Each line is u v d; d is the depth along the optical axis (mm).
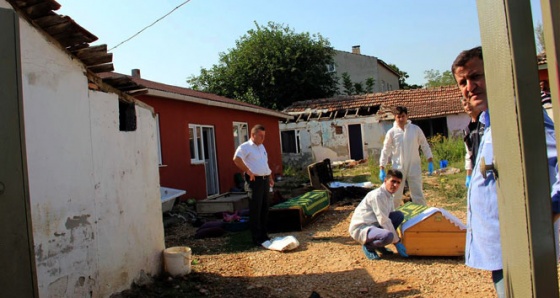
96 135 4133
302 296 4480
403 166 7180
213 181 13758
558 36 1271
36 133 3393
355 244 6508
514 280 1713
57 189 3566
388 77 43188
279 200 9898
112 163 4367
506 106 1532
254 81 33031
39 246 3330
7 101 2066
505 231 1854
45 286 3369
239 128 16078
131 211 4668
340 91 37688
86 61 4016
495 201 2244
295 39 32938
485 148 2312
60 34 3605
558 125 1315
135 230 4727
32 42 3414
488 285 4371
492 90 1744
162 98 11047
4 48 2068
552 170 1833
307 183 15961
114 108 4480
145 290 4566
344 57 37906
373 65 37750
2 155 2029
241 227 8156
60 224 3570
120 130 4672
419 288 4434
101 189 4148
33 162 3340
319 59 33188
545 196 1383
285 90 32531
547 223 1386
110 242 4230
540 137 1374
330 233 7398
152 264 5055
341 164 22188
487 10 1689
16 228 2062
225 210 9781
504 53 1479
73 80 3857
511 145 1528
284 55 32438
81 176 3869
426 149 7340
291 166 24328
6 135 2051
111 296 4184
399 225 5781
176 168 11391
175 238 7762
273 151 19328
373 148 23609
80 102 3930
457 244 5355
